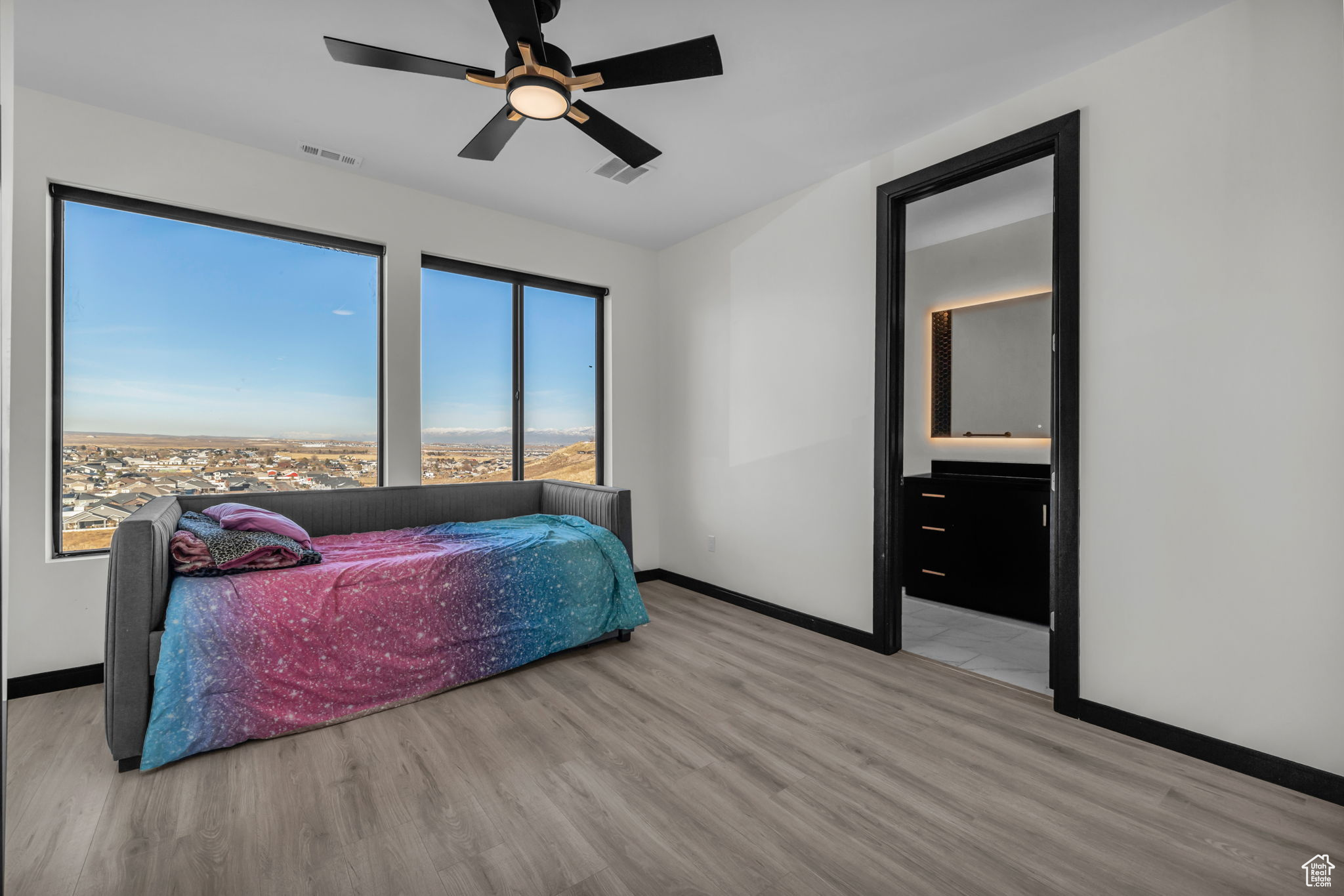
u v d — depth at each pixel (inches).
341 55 69.5
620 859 58.9
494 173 124.9
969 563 147.5
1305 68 69.7
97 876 55.9
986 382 161.2
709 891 54.8
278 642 82.4
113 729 72.3
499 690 97.8
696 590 162.1
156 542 76.6
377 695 89.4
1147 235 82.0
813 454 130.3
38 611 96.1
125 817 64.7
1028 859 59.0
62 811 65.6
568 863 58.4
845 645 120.4
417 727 85.1
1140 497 82.8
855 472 121.6
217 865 57.7
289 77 91.8
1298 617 70.8
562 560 112.1
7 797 68.1
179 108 100.7
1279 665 72.1
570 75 73.2
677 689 98.7
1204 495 77.5
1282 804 67.9
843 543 124.0
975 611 146.6
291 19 78.6
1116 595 85.1
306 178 119.8
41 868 56.9
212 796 68.6
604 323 172.1
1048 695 97.2
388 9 76.6
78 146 99.1
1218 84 75.9
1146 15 77.3
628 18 77.7
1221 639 76.2
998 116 98.3
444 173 124.8
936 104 98.3
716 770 74.5
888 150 114.4
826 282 127.4
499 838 61.8
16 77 92.1
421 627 94.3
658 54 68.4
